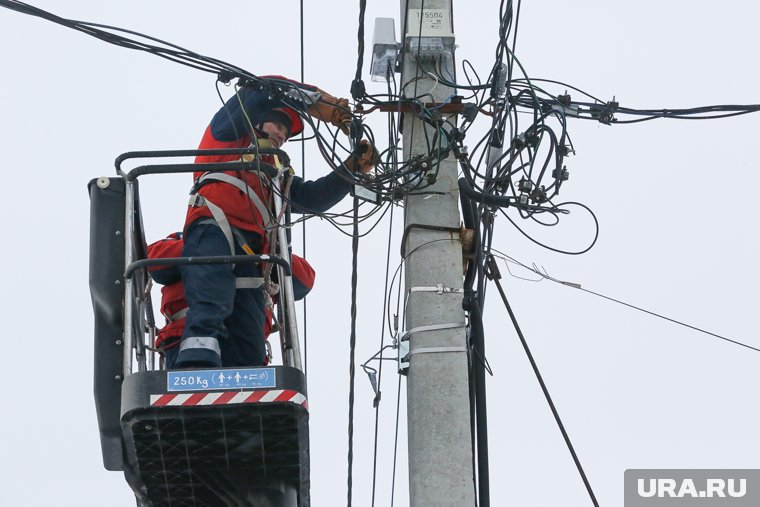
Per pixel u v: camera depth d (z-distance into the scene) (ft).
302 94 80.64
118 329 73.26
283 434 70.54
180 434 70.08
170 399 67.87
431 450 72.64
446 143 80.12
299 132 84.28
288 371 69.00
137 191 76.64
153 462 72.64
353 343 76.84
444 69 82.17
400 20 83.97
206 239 77.61
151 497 76.02
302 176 86.28
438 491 71.87
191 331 73.82
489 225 81.46
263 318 79.41
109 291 73.61
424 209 78.07
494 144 80.38
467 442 73.00
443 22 82.17
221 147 82.17
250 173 79.56
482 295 78.23
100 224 75.05
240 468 73.87
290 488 75.31
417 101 80.02
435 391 73.87
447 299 76.13
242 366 72.59
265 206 79.00
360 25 77.36
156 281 80.74
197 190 79.41
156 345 80.64
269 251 79.51
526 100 84.28
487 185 79.87
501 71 81.25
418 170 77.92
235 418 69.05
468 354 76.89
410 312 75.97
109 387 72.33
